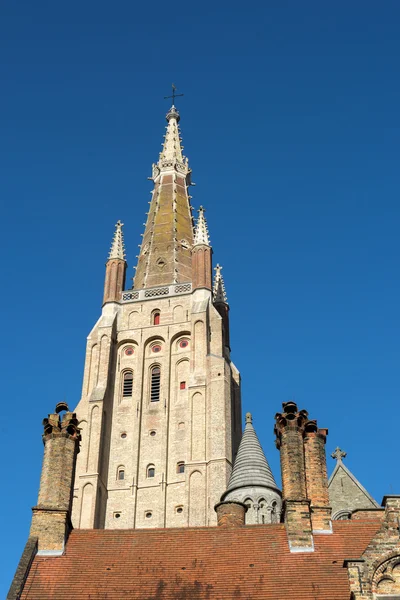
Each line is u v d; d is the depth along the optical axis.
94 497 90.19
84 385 100.31
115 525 90.94
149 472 94.25
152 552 38.06
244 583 35.41
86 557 37.88
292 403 41.03
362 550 36.59
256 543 37.81
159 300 107.44
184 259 114.00
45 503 39.38
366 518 40.59
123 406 99.62
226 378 98.44
